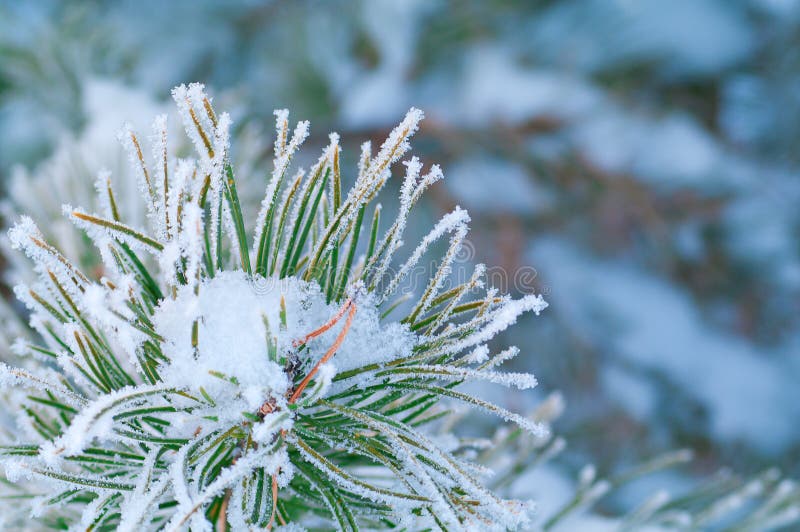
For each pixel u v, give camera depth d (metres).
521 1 0.85
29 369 0.41
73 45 0.76
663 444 0.86
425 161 0.84
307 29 0.86
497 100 0.84
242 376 0.39
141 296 0.40
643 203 0.88
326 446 0.42
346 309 0.40
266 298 0.40
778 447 0.88
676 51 0.86
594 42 0.85
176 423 0.39
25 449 0.39
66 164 0.49
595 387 0.87
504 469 0.49
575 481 0.79
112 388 0.40
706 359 0.90
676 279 0.92
